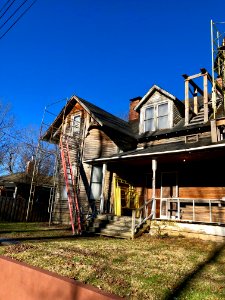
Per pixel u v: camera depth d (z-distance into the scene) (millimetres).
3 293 5855
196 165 15109
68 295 4633
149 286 5109
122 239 11367
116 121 20625
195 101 17016
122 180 16844
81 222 15586
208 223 11055
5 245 8664
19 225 15750
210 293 4871
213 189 14195
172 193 15648
